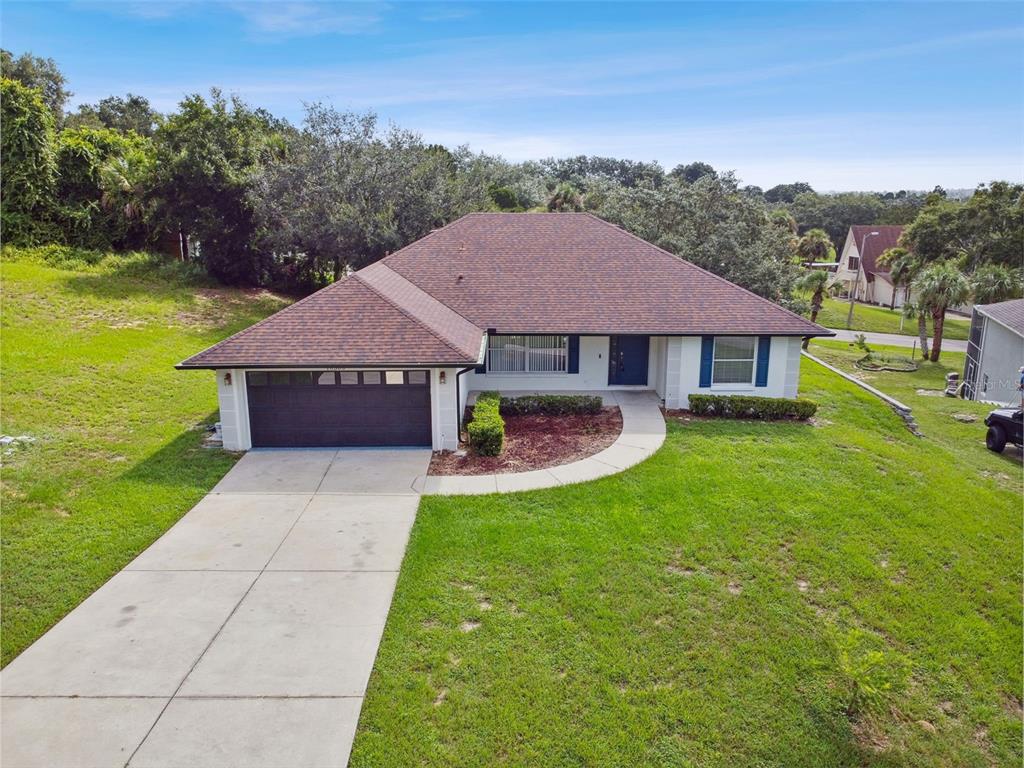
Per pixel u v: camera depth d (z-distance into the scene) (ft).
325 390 50.08
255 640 27.86
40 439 48.16
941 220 153.58
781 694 25.86
